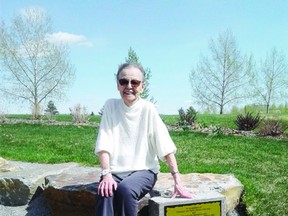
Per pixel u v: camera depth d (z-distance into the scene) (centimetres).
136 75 169
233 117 1047
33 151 405
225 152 451
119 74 170
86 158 354
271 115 1187
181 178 221
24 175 239
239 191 219
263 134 678
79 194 198
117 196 158
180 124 817
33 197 230
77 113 885
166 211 168
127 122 172
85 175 225
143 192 166
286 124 751
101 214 154
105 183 158
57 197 207
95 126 766
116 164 170
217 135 620
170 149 172
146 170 170
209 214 175
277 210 233
